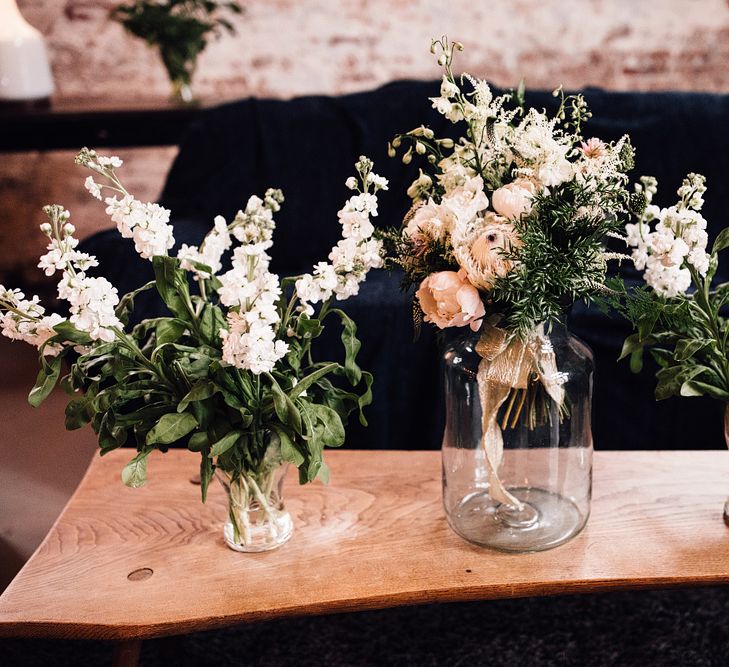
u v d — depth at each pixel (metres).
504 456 1.17
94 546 1.22
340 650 1.62
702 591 1.76
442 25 3.78
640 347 1.26
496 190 1.12
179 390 1.11
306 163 2.71
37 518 2.15
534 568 1.13
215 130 2.75
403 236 1.16
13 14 3.35
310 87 3.87
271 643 1.64
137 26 3.34
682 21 3.78
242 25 3.77
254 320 1.01
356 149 2.69
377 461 1.46
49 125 3.15
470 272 1.05
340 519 1.27
